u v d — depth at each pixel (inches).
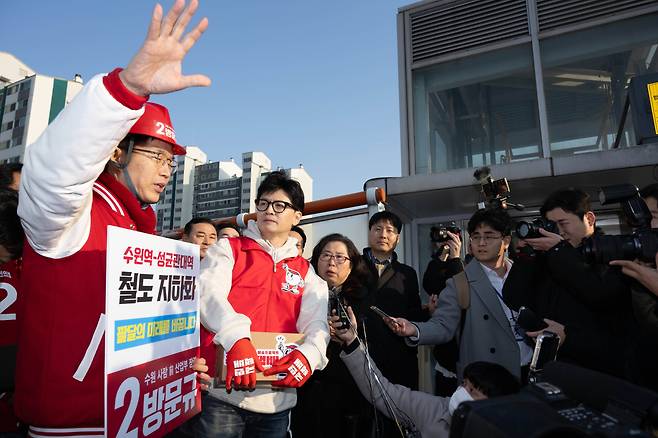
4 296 56.9
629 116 176.6
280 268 78.5
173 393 52.2
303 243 144.6
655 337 65.1
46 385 44.2
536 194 162.1
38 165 39.2
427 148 208.8
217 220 185.0
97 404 45.8
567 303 84.4
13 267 58.8
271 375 63.1
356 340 86.7
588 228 89.4
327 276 110.6
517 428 28.4
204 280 66.8
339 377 100.2
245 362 57.6
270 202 80.0
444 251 126.6
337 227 154.1
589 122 184.2
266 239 81.5
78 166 38.9
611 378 38.3
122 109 39.9
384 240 122.3
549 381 45.0
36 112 1630.2
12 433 55.1
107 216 50.1
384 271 120.6
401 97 217.0
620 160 132.9
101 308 47.0
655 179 131.0
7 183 64.8
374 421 98.2
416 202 172.4
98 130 39.0
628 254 65.2
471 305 99.7
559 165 140.6
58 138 38.6
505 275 106.0
